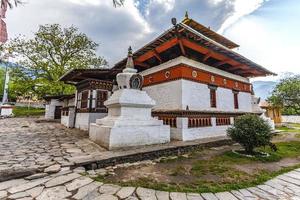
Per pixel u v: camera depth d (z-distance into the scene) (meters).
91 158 5.46
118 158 5.77
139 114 7.91
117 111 7.77
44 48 23.33
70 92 24.34
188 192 3.93
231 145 9.72
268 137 7.18
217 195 3.87
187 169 5.46
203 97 10.96
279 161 6.70
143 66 13.46
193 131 9.70
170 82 10.74
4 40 3.83
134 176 4.76
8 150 6.41
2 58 12.33
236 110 13.41
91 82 12.73
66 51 24.73
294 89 21.48
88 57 25.95
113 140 6.69
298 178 5.02
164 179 4.61
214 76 12.06
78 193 3.66
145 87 12.92
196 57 11.72
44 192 3.64
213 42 9.34
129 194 3.71
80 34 25.03
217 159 6.66
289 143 10.36
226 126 11.91
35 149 6.64
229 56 11.20
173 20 8.12
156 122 8.19
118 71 13.12
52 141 8.26
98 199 3.46
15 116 24.70
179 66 10.25
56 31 23.78
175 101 10.16
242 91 14.55
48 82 22.91
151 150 6.65
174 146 7.47
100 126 7.66
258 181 4.69
